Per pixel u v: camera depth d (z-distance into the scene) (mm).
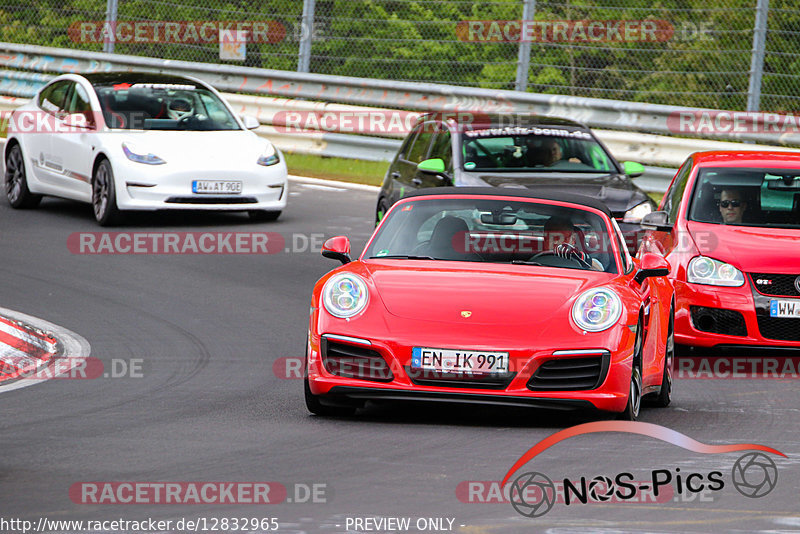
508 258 28953
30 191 58688
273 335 36594
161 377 30875
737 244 36312
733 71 68062
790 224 37469
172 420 25969
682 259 36312
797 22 67625
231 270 46469
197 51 83500
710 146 63094
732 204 38125
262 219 56969
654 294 29828
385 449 23453
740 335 35312
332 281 27141
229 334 36562
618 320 26219
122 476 20891
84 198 55812
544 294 26703
